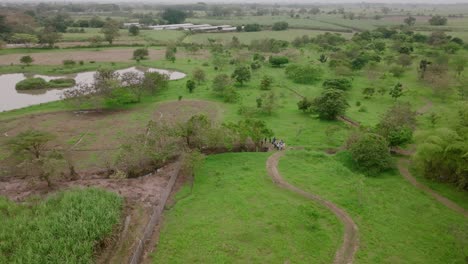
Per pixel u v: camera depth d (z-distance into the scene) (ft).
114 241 105.40
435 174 142.92
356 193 132.87
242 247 103.81
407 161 160.15
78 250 95.71
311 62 389.60
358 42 479.41
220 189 135.95
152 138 165.89
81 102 222.48
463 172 131.64
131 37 564.30
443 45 425.69
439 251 102.17
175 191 135.85
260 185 138.51
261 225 113.80
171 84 295.89
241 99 253.44
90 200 116.98
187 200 128.47
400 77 324.39
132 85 246.06
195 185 139.44
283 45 471.21
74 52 443.32
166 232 111.04
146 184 140.56
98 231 102.47
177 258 99.71
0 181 142.82
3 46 435.53
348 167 154.51
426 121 205.77
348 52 394.52
